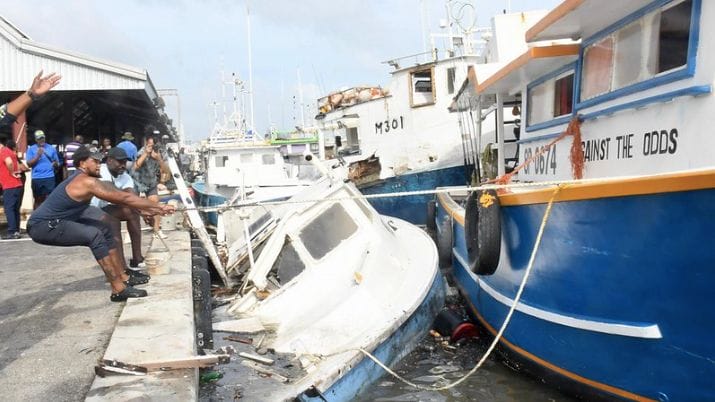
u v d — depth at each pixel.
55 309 6.51
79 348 5.28
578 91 6.52
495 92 9.44
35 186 12.59
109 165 8.20
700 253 4.39
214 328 7.12
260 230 9.95
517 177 8.77
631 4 5.28
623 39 5.64
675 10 4.90
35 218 6.22
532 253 5.99
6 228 13.26
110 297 6.84
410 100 15.91
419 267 8.52
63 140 21.23
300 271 8.03
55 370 4.79
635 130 5.46
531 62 6.97
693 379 4.72
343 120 17.53
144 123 28.08
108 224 6.79
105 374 4.56
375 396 6.27
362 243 8.04
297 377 5.71
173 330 5.54
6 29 15.38
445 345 7.74
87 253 9.98
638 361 5.10
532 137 8.02
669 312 4.74
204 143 22.06
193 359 4.72
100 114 25.41
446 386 6.29
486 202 6.85
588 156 6.36
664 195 4.48
